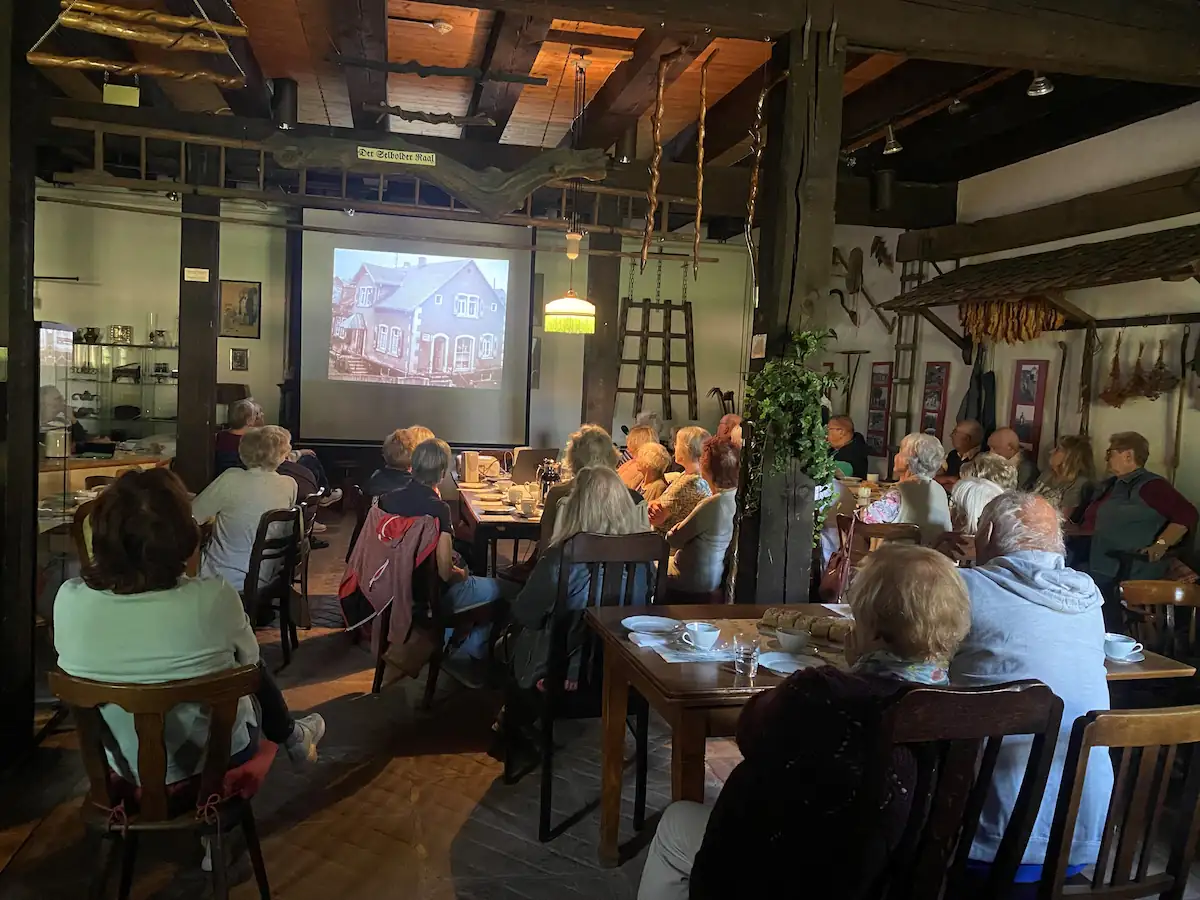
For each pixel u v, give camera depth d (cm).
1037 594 175
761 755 132
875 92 497
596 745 323
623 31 427
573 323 548
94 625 182
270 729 211
